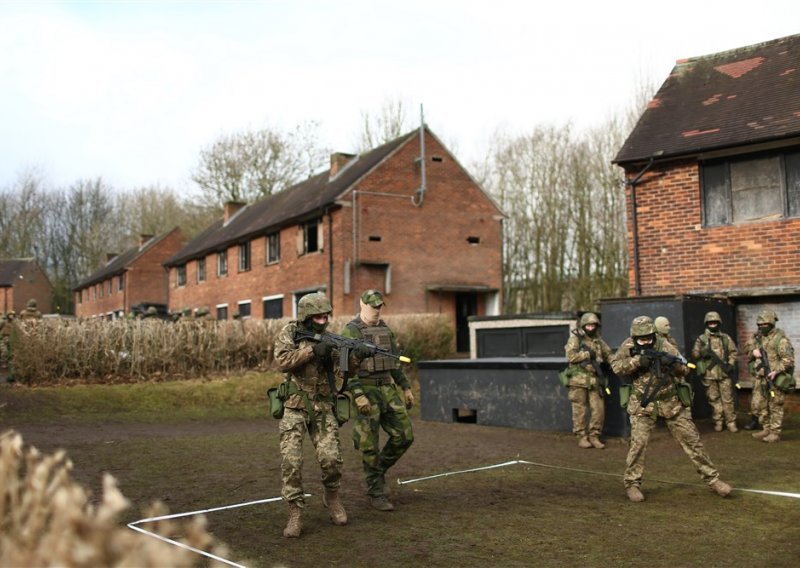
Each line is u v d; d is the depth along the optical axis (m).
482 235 30.81
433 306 29.22
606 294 36.41
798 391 13.14
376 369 6.78
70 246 69.00
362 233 27.81
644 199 14.91
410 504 6.89
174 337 18.14
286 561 5.05
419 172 29.44
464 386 13.11
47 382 16.28
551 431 11.77
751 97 15.04
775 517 6.32
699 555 5.25
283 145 48.44
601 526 6.06
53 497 2.07
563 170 40.06
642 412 7.09
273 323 19.66
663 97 16.61
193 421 14.28
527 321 17.69
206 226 52.56
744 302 13.75
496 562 5.09
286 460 5.71
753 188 13.77
